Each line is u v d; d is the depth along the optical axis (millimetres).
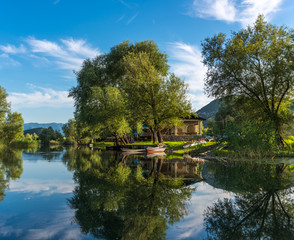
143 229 3623
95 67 38406
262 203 5156
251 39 22219
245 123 18547
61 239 3207
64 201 5441
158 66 37625
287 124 22219
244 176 9180
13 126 54000
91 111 33094
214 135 20812
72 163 15141
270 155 17906
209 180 8344
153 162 15734
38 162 15758
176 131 43469
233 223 3898
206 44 23984
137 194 6184
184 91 28797
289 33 20938
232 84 23453
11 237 3279
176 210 4699
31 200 5516
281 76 20578
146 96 28312
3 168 12258
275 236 3295
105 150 34875
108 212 4566
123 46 39312
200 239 3209
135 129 38281
